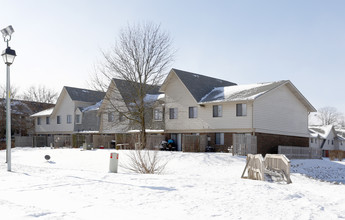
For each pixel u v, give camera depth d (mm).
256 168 18094
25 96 94875
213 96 38469
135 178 13211
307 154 38844
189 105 39688
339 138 76250
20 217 6414
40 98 97375
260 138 35188
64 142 48219
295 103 41625
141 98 37594
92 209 7363
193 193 9891
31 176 13258
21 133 64125
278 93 38500
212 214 7281
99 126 48281
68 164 27000
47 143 54656
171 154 28938
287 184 16688
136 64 37375
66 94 55812
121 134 39094
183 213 7270
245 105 35094
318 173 28375
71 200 8328
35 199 8422
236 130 35562
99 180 12336
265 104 36375
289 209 8195
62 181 11625
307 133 43719
